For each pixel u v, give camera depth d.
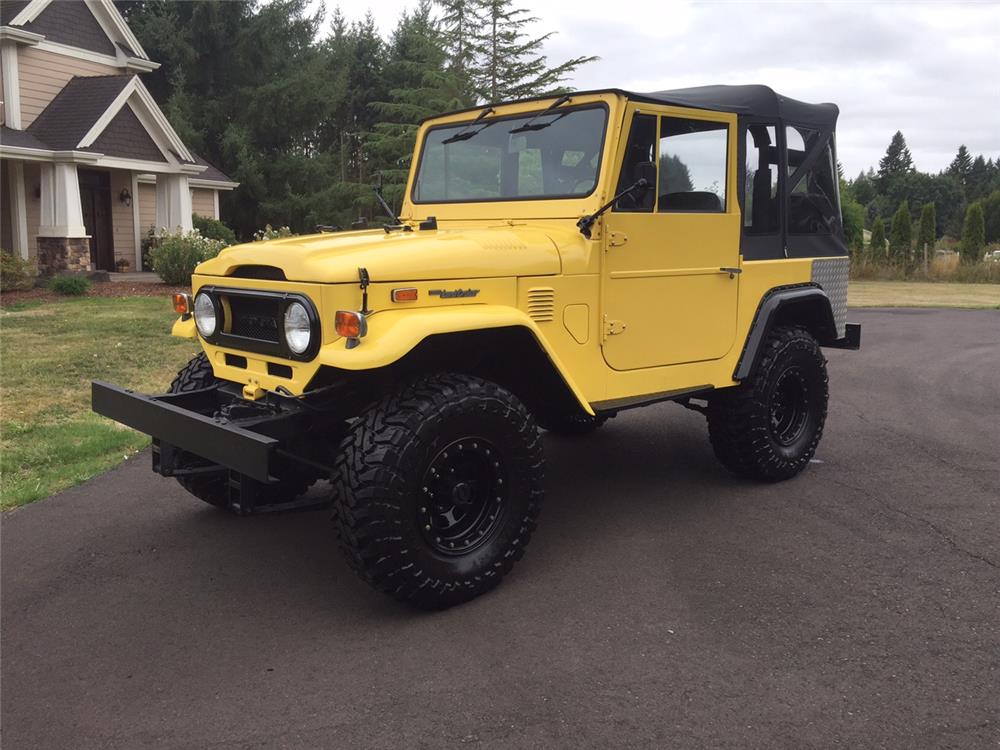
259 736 2.54
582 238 3.87
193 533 4.25
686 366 4.39
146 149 17.53
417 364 3.61
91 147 16.03
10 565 3.84
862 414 7.11
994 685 2.80
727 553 3.96
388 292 3.24
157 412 3.51
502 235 3.71
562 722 2.60
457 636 3.16
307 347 3.21
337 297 3.16
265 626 3.26
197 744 2.51
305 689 2.80
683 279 4.29
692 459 5.60
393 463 3.12
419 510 3.22
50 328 10.56
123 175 18.83
